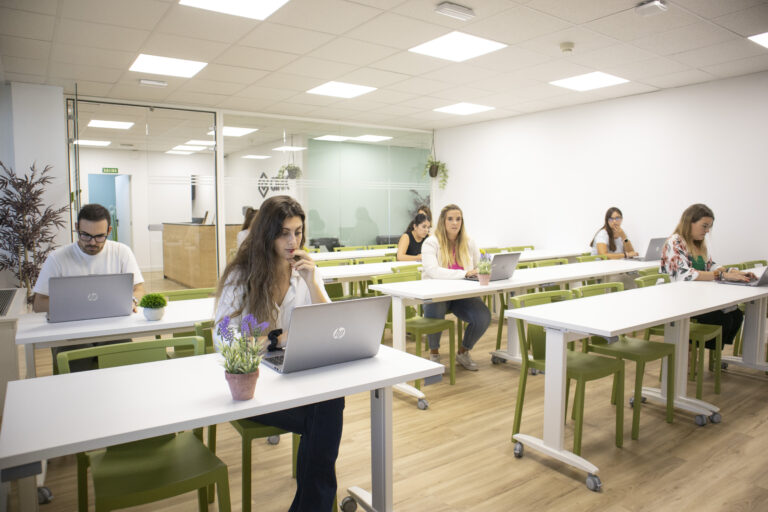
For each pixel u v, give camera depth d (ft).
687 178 20.38
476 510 6.83
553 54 16.11
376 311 5.64
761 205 18.40
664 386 10.34
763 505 6.88
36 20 12.69
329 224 28.02
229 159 24.63
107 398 4.69
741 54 16.21
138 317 8.43
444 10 12.33
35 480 5.09
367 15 12.75
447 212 13.41
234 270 6.21
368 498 6.59
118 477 4.97
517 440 8.45
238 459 8.48
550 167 25.38
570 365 8.38
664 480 7.57
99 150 22.99
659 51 15.88
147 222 23.27
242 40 14.42
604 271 14.47
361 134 28.94
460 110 25.22
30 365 7.98
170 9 12.21
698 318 11.48
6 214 17.66
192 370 5.58
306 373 5.34
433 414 10.25
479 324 12.72
